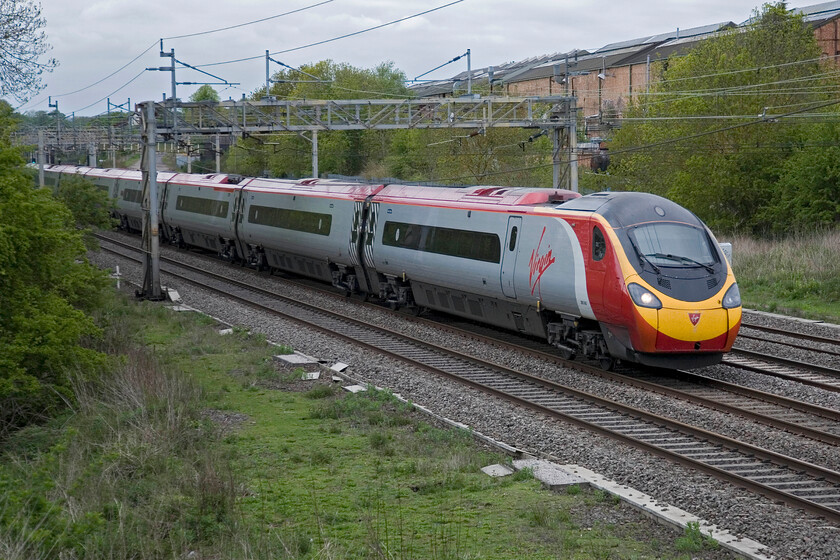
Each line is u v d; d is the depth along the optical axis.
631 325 17.98
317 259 33.94
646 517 10.87
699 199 43.88
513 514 10.97
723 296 18.19
